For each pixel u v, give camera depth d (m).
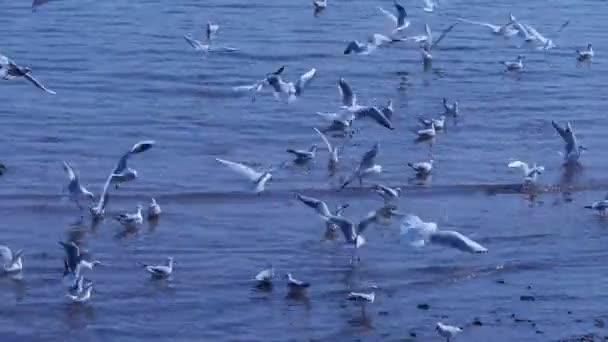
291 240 38.06
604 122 51.19
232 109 51.19
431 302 33.97
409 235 28.09
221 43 61.75
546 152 47.16
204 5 69.50
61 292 34.28
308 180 43.28
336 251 37.25
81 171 43.69
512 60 59.97
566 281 35.53
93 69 56.56
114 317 32.97
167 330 32.34
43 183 42.34
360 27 66.06
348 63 58.88
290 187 42.59
